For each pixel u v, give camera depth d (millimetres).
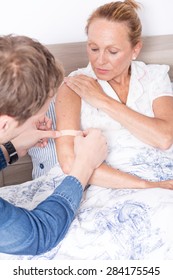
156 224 993
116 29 1248
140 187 1186
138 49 1372
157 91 1398
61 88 1311
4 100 763
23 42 794
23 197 1259
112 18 1240
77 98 1312
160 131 1278
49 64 820
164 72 1438
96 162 1079
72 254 992
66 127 1236
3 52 766
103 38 1250
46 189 1263
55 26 1663
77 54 1676
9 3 1580
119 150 1295
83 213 1087
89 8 1669
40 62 786
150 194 1077
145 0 1713
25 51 772
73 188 969
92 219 1052
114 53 1280
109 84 1365
